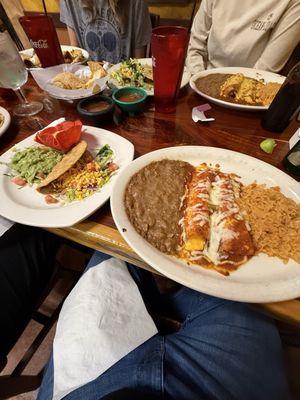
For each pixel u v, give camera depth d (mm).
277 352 512
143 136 786
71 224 521
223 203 555
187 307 721
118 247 513
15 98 991
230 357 465
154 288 834
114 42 1582
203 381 414
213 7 1340
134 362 470
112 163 684
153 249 482
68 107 918
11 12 2203
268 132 790
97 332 537
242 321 552
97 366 491
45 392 548
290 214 527
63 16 1598
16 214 548
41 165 662
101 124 815
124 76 980
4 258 714
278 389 443
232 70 1081
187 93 982
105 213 572
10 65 802
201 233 499
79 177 635
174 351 487
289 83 677
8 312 693
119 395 367
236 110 884
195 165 666
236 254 477
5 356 671
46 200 596
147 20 1545
